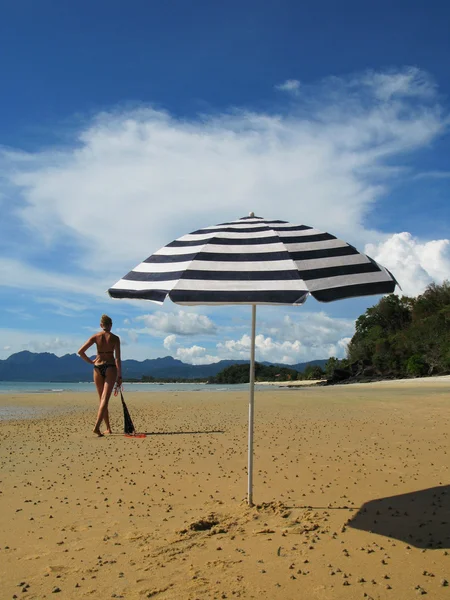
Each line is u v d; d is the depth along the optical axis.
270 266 4.41
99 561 3.94
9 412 17.91
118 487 6.27
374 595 3.26
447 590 3.31
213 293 4.15
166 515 5.13
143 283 4.58
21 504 5.57
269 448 8.81
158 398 25.00
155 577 3.62
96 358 11.20
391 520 4.75
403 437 9.89
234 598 3.25
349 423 12.43
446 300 73.75
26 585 3.52
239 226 5.35
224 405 19.39
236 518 4.95
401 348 65.38
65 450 8.95
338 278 4.43
